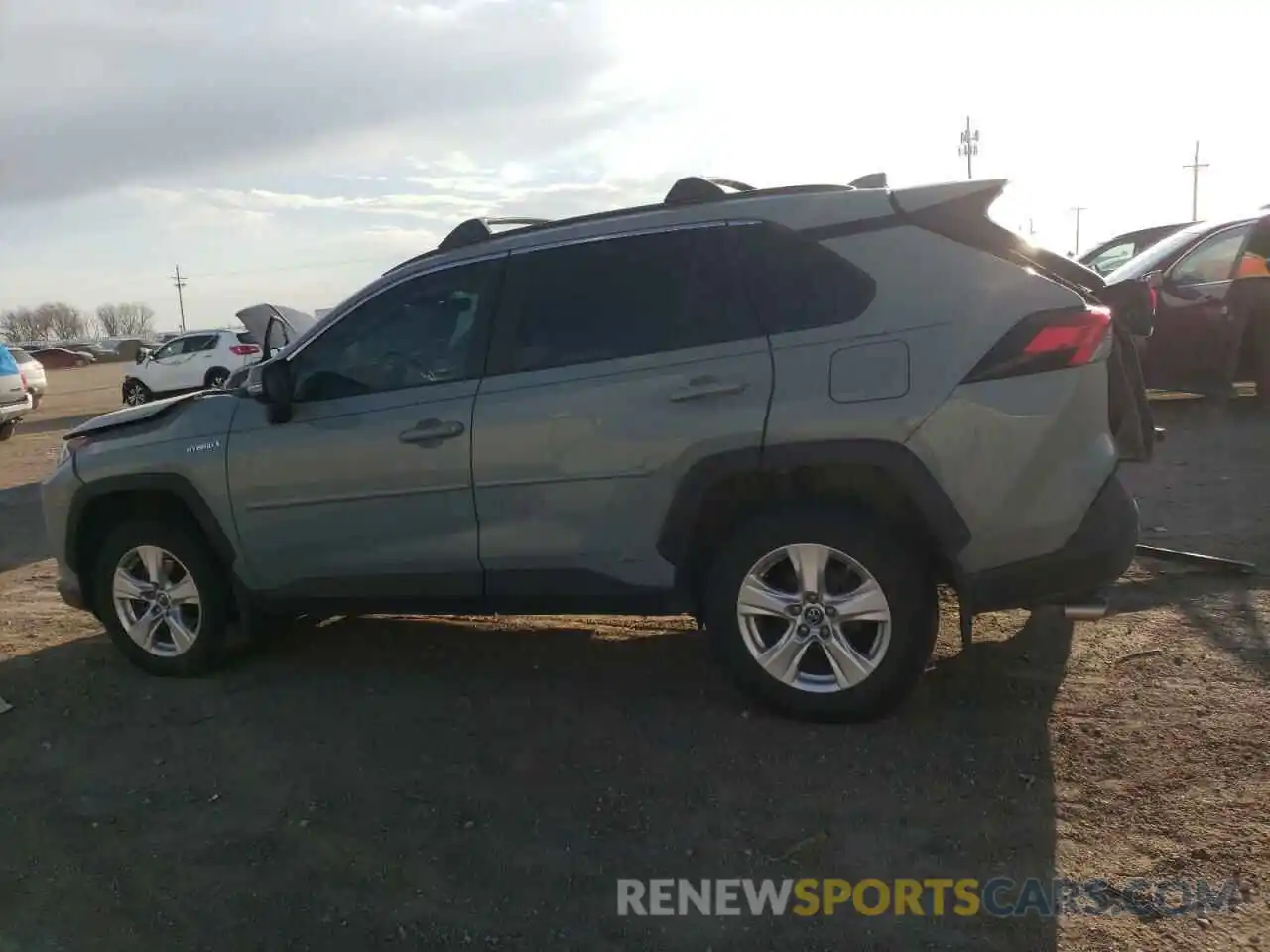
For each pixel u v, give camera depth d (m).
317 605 4.48
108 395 28.20
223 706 4.41
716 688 4.27
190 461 4.50
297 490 4.33
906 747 3.66
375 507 4.22
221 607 4.70
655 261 3.92
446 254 4.25
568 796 3.47
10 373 15.92
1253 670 4.09
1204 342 8.98
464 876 3.06
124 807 3.56
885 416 3.51
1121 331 4.17
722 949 2.70
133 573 4.84
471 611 4.25
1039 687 4.08
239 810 3.51
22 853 3.30
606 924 2.81
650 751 3.75
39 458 13.57
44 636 5.55
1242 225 8.97
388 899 2.97
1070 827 3.14
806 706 3.81
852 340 3.60
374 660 4.86
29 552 7.67
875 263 3.64
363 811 3.45
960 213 3.64
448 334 4.18
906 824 3.20
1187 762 3.45
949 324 3.53
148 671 4.84
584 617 5.28
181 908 2.97
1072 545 3.53
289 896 3.01
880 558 3.61
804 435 3.59
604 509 3.89
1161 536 5.88
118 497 4.80
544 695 4.32
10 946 2.84
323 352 4.37
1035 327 3.49
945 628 4.75
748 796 3.41
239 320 8.03
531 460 3.94
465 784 3.59
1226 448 8.11
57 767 3.91
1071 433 3.50
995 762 3.53
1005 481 3.48
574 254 4.03
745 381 3.67
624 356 3.87
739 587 3.80
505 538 4.05
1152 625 4.62
